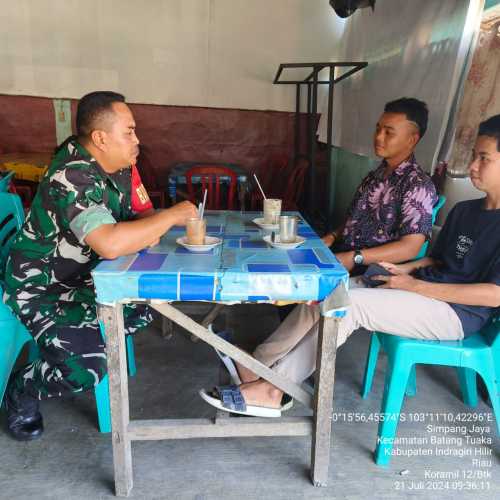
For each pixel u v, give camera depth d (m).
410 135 1.86
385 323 1.50
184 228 1.71
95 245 1.27
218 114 4.89
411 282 1.53
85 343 1.45
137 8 4.54
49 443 1.59
